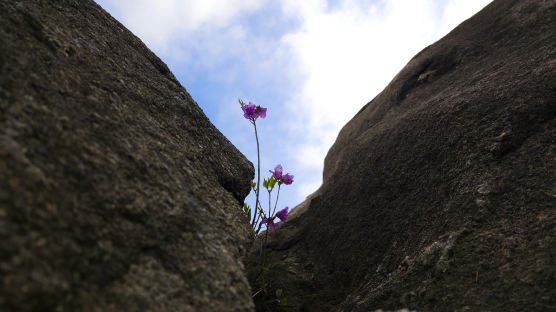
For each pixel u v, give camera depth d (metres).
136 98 2.00
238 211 2.06
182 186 1.69
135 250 1.22
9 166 1.00
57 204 1.06
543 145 2.47
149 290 1.14
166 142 1.91
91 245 1.08
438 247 2.31
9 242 0.86
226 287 1.40
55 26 1.81
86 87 1.65
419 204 2.92
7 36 1.43
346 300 2.73
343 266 3.20
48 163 1.14
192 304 1.23
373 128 4.88
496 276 1.90
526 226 2.08
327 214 4.05
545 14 3.89
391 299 2.27
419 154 3.31
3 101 1.17
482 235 2.19
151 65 2.53
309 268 3.48
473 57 4.38
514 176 2.40
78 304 0.92
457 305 1.87
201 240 1.50
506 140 2.64
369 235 3.18
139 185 1.44
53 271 0.91
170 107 2.30
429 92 4.44
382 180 3.53
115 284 1.07
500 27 4.41
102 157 1.37
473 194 2.48
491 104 3.00
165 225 1.39
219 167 2.36
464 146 2.89
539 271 1.78
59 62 1.61
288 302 2.94
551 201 2.14
